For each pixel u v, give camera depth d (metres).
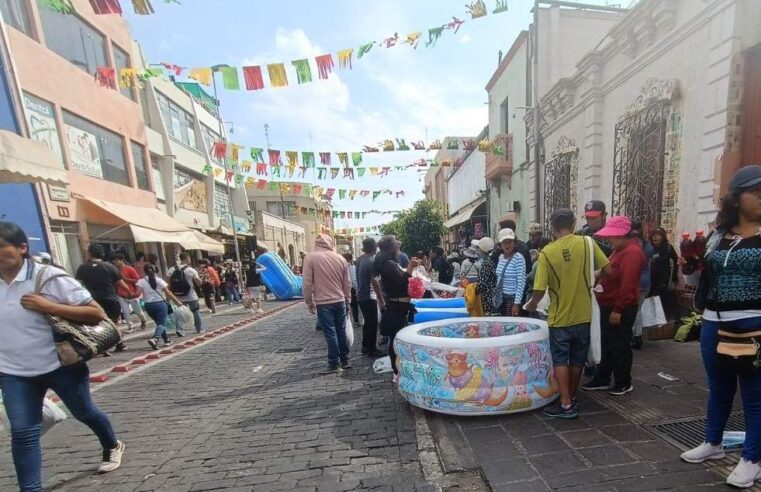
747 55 4.55
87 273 6.21
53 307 2.36
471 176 20.27
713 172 4.87
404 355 3.56
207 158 19.27
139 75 7.32
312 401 4.04
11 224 2.36
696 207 5.19
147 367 5.89
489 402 3.14
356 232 29.48
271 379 4.92
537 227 6.35
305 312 11.40
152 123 15.48
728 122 4.66
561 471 2.39
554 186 9.53
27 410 2.37
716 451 2.36
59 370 2.50
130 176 13.00
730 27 4.58
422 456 2.75
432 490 2.37
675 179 5.57
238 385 4.77
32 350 2.38
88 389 2.74
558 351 3.09
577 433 2.85
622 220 3.36
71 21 10.75
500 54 14.48
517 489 2.26
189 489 2.57
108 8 5.11
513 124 12.87
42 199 8.28
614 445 2.64
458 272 8.95
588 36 11.04
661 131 5.82
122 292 8.98
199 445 3.21
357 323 8.65
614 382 3.50
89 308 2.49
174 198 16.05
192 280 8.70
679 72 5.48
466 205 21.64
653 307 4.78
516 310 4.42
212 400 4.29
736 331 2.08
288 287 15.55
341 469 2.69
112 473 2.85
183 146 17.33
